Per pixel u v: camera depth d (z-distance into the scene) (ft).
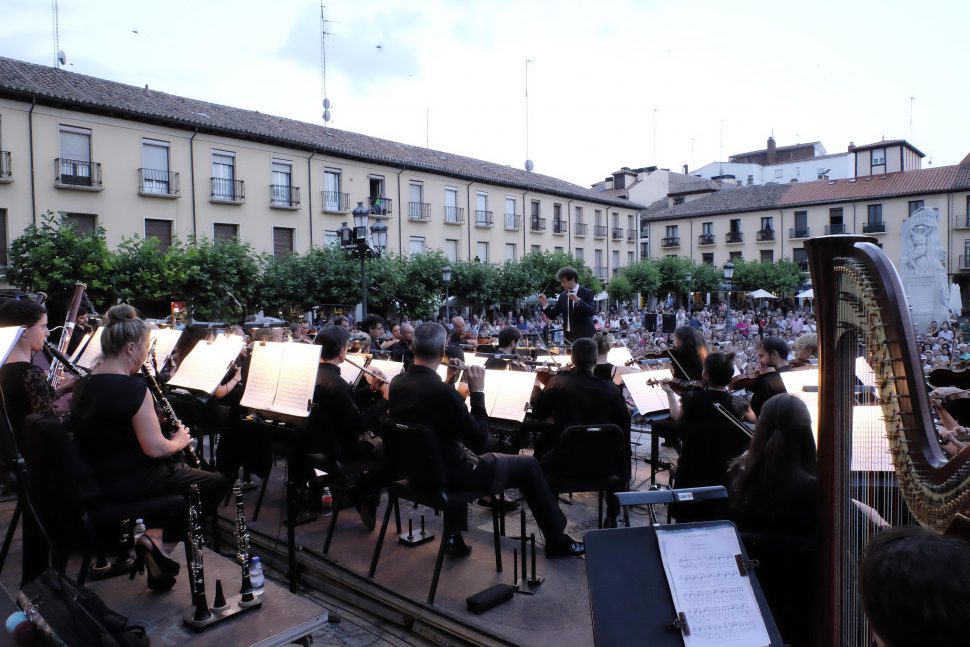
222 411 16.14
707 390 12.46
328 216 89.81
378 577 12.10
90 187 66.80
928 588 3.10
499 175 117.39
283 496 17.11
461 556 13.19
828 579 6.62
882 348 5.44
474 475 11.46
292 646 9.83
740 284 144.56
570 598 11.25
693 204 169.68
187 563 10.65
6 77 63.57
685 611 6.51
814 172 190.60
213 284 61.67
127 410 10.06
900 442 5.21
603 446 13.26
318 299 74.33
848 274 6.24
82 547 9.50
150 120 71.72
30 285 54.49
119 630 7.99
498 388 15.19
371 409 16.11
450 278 88.53
